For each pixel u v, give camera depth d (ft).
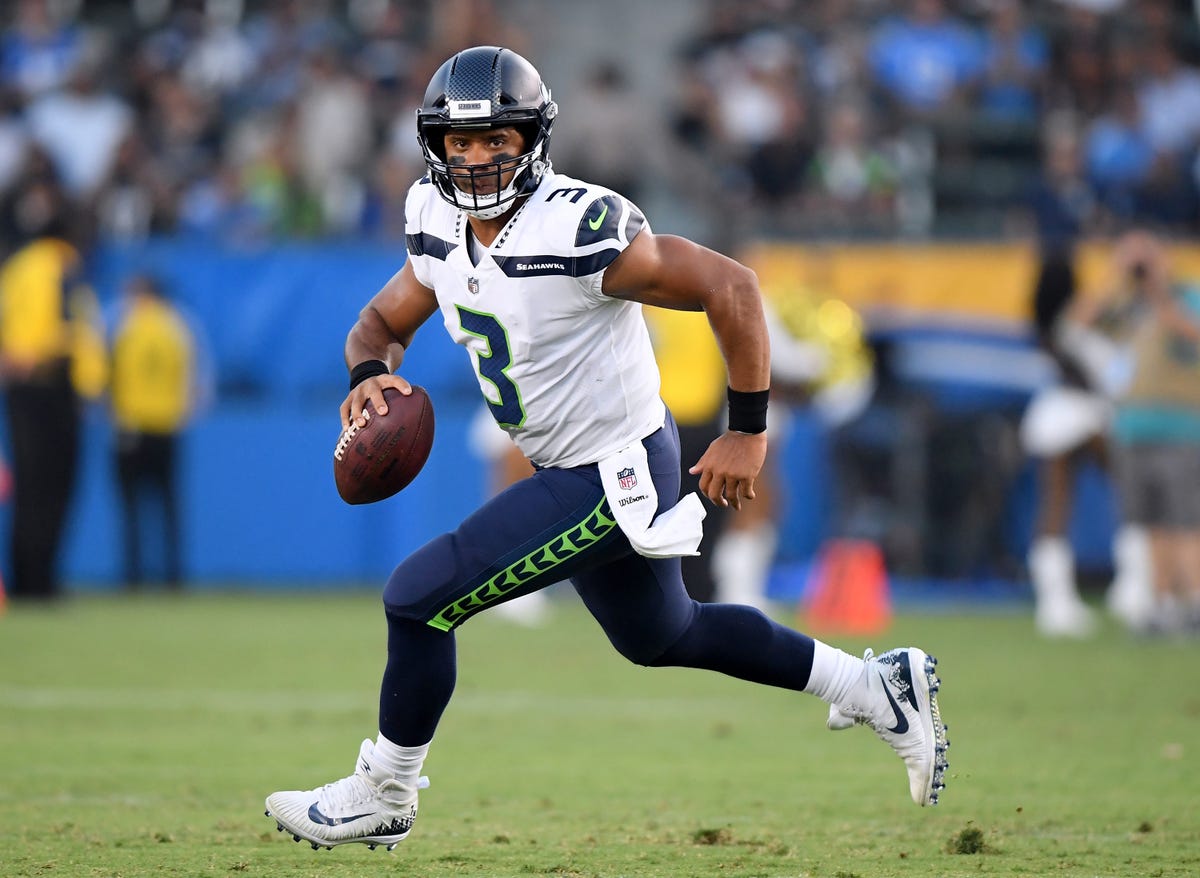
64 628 126.62
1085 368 131.85
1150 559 125.80
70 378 143.54
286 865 49.16
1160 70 181.68
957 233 155.84
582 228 45.42
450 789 64.08
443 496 155.33
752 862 49.57
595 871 48.21
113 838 53.42
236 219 169.68
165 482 154.61
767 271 153.38
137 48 194.90
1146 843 52.85
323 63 176.76
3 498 151.74
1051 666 107.76
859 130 171.22
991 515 151.64
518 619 140.26
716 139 179.01
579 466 47.32
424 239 47.85
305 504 157.48
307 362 157.17
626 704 90.58
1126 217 167.63
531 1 199.00
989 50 183.62
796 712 87.76
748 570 135.03
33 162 155.33
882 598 131.44
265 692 93.15
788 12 189.67
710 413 135.54
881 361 151.53
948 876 47.32
